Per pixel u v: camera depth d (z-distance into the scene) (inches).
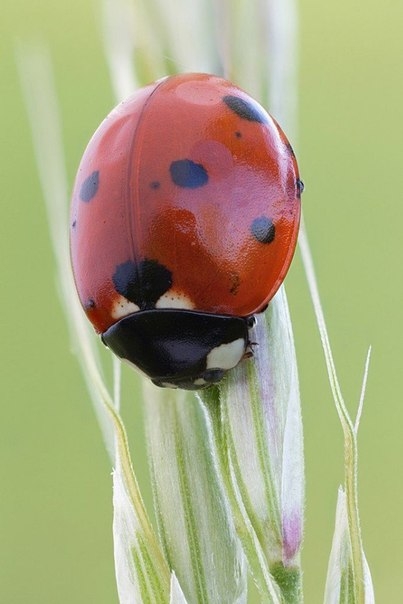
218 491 2.5
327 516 3.2
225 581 2.5
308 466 3.2
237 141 2.4
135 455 3.0
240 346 2.4
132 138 2.5
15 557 3.2
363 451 3.2
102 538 3.2
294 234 2.5
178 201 2.4
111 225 2.5
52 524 3.2
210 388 2.5
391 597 3.1
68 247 2.5
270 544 2.4
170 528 2.5
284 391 2.4
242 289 2.4
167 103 2.5
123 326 2.5
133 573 2.5
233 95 2.5
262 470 2.4
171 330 2.4
